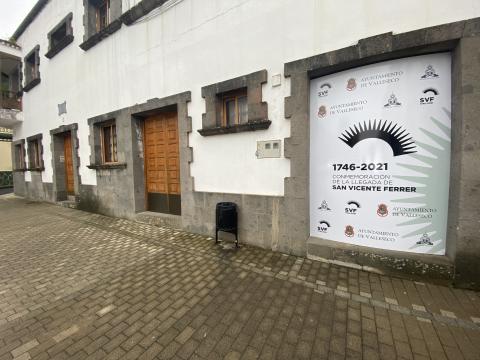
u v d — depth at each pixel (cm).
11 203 1063
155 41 552
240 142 432
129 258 404
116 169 673
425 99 306
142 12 561
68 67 827
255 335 222
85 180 793
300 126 365
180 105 505
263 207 411
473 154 267
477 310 249
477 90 262
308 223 383
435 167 307
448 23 272
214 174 472
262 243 419
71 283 328
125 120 627
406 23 295
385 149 329
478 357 196
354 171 350
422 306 258
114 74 655
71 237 530
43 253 440
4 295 301
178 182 577
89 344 216
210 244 450
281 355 200
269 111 395
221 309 261
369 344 210
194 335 224
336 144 360
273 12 384
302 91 359
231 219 420
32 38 1044
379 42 303
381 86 326
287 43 373
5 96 1259
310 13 353
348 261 345
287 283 310
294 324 236
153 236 511
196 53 481
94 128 735
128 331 231
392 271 318
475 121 265
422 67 306
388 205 334
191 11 484
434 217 312
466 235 276
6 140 1873
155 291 301
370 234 347
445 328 227
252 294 288
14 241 517
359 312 251
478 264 276
